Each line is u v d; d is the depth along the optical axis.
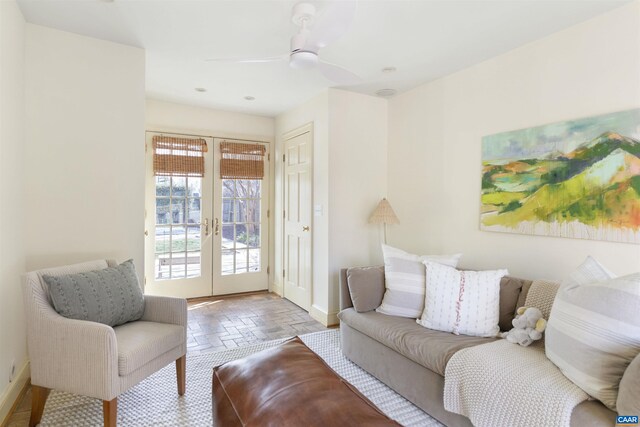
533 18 2.22
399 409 2.08
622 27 2.07
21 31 2.27
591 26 2.21
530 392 1.46
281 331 3.36
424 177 3.44
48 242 2.46
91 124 2.58
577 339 1.44
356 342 2.61
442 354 1.89
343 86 3.50
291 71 3.13
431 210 3.37
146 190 4.11
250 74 3.21
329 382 1.36
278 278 4.69
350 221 3.69
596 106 2.19
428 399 2.00
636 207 2.00
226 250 4.61
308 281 3.89
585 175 2.23
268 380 1.39
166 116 4.16
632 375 1.18
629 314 1.33
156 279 4.18
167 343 2.02
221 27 2.38
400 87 3.53
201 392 2.24
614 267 2.11
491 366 1.65
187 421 1.93
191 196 4.37
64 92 2.49
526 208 2.57
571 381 1.46
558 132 2.37
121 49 2.67
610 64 2.12
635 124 2.01
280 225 4.64
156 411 2.02
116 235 2.69
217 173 4.51
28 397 2.17
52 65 2.45
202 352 2.86
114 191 2.67
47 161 2.45
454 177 3.13
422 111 3.46
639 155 1.99
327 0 1.81
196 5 2.12
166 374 2.47
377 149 3.85
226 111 4.52
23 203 2.34
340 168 3.62
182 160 4.25
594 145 2.19
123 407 2.05
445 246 3.22
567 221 2.32
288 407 1.20
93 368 1.68
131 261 2.35
